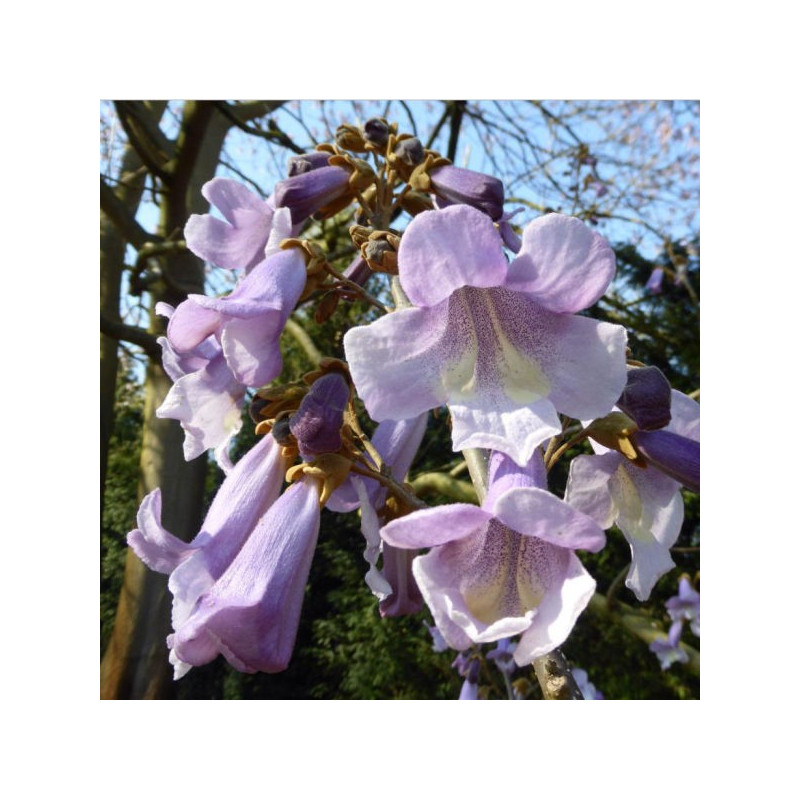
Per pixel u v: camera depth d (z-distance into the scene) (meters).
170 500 0.70
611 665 0.94
